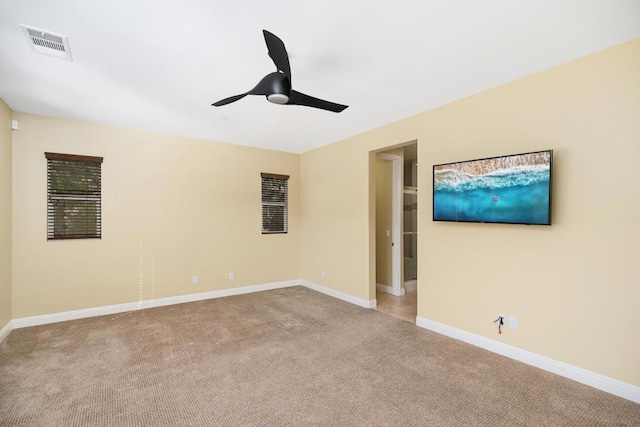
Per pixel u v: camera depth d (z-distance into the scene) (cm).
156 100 328
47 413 207
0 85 292
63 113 367
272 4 180
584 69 242
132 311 425
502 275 292
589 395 228
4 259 336
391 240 527
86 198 401
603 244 234
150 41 220
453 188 324
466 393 231
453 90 304
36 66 255
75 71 264
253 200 537
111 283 415
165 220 455
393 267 523
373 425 197
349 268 475
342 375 258
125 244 425
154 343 320
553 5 182
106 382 246
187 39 217
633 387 220
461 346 312
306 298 494
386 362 280
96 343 319
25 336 335
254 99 324
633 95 220
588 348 241
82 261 397
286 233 574
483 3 180
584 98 242
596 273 237
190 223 475
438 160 346
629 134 222
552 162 255
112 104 339
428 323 358
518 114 280
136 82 286
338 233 496
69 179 390
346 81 283
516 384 243
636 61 219
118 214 420
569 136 250
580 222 245
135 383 245
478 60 247
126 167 426
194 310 431
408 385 243
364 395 229
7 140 343
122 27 203
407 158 588
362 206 452
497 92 295
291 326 370
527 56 242
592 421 200
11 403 217
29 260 365
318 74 269
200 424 198
